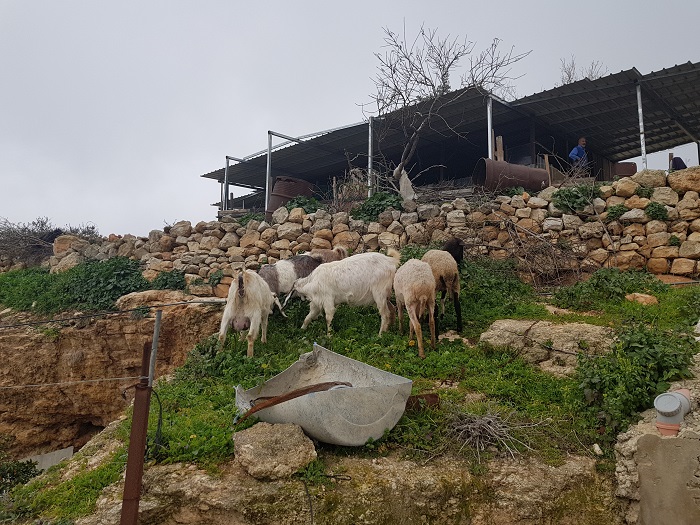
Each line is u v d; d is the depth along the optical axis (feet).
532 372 25.35
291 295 36.42
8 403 43.14
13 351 43.50
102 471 19.85
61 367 43.52
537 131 61.11
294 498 17.01
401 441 20.11
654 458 17.99
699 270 35.53
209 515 17.13
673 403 18.34
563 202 40.50
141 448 16.55
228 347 31.83
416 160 71.36
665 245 36.94
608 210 39.22
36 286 50.16
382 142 64.75
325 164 75.72
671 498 17.39
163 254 51.34
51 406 43.24
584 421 21.22
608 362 22.31
